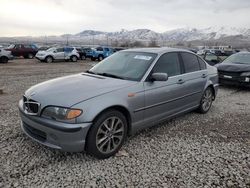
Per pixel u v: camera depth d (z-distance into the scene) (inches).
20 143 159.6
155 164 139.1
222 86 393.7
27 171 128.3
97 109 132.9
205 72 226.8
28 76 487.8
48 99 135.3
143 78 162.6
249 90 365.1
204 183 122.6
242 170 135.6
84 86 147.5
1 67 682.2
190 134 184.1
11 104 254.2
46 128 132.5
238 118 226.4
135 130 160.6
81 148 132.4
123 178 125.0
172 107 186.7
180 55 201.3
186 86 196.9
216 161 144.6
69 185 118.1
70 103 130.0
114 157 145.8
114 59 192.9
